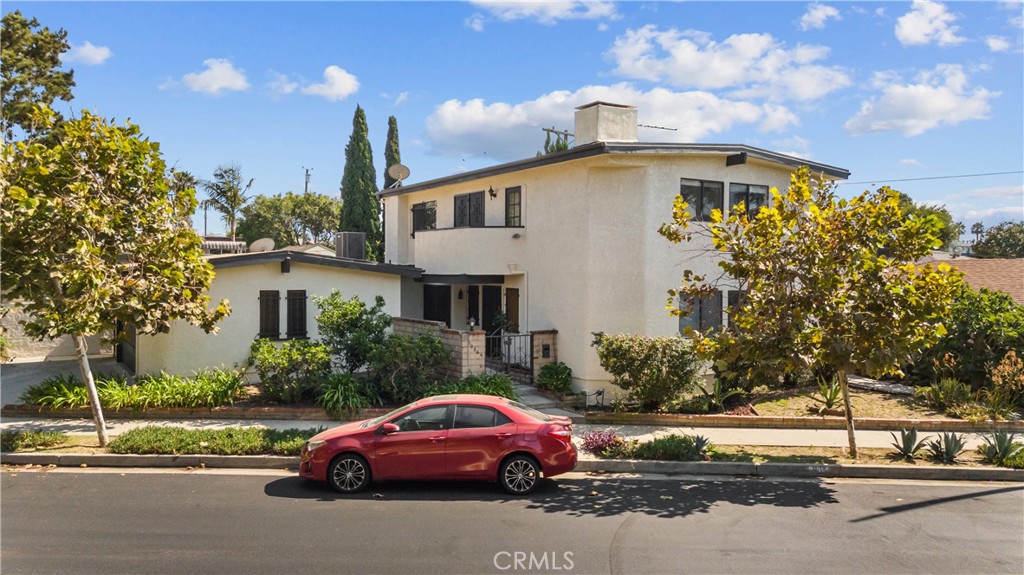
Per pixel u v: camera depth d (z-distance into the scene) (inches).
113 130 468.1
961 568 279.9
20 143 450.6
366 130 1417.3
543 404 628.4
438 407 398.0
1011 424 557.6
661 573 272.1
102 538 304.8
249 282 672.4
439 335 647.1
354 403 560.1
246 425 539.5
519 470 386.3
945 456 453.4
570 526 330.0
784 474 441.7
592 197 658.8
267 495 378.3
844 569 278.1
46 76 1091.3
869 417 580.4
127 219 475.5
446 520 337.4
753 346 430.9
